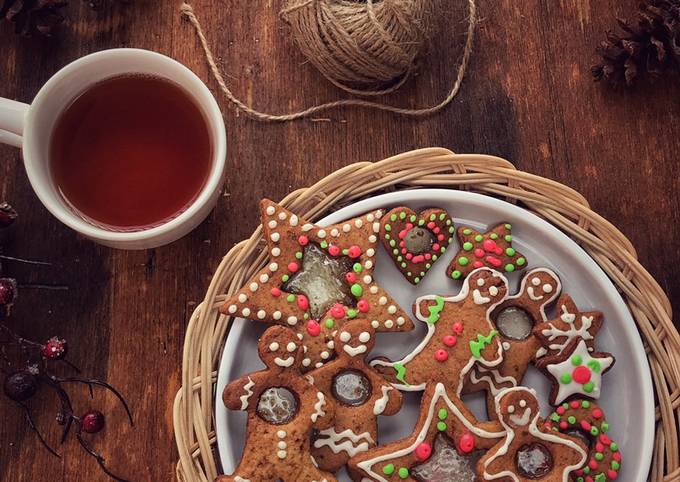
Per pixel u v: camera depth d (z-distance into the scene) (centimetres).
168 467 52
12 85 54
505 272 50
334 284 48
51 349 49
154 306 52
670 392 49
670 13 50
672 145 54
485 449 46
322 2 49
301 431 45
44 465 51
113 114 47
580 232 50
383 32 49
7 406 52
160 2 54
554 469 46
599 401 49
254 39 54
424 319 48
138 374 52
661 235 54
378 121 54
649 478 49
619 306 49
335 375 47
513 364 48
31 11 51
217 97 54
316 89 54
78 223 44
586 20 55
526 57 55
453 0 55
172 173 48
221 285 48
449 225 49
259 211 53
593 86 55
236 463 47
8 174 53
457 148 54
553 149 54
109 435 51
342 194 49
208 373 48
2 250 52
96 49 54
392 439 48
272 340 46
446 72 55
